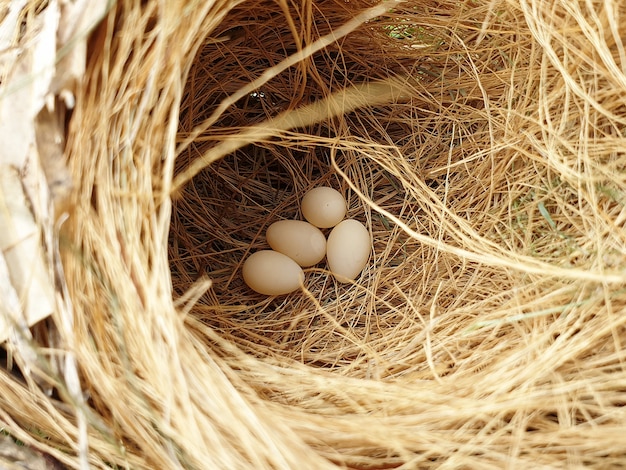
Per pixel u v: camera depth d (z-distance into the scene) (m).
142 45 0.15
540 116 0.17
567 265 0.17
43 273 0.15
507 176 0.20
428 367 0.18
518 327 0.17
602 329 0.15
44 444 0.16
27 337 0.15
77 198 0.15
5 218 0.15
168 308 0.15
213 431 0.15
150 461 0.16
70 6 0.15
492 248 0.19
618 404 0.16
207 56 0.20
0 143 0.15
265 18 0.20
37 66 0.15
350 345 0.20
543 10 0.17
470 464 0.15
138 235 0.15
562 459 0.15
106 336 0.15
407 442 0.15
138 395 0.15
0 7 0.16
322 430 0.15
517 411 0.15
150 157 0.15
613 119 0.17
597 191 0.17
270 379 0.17
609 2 0.16
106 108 0.15
